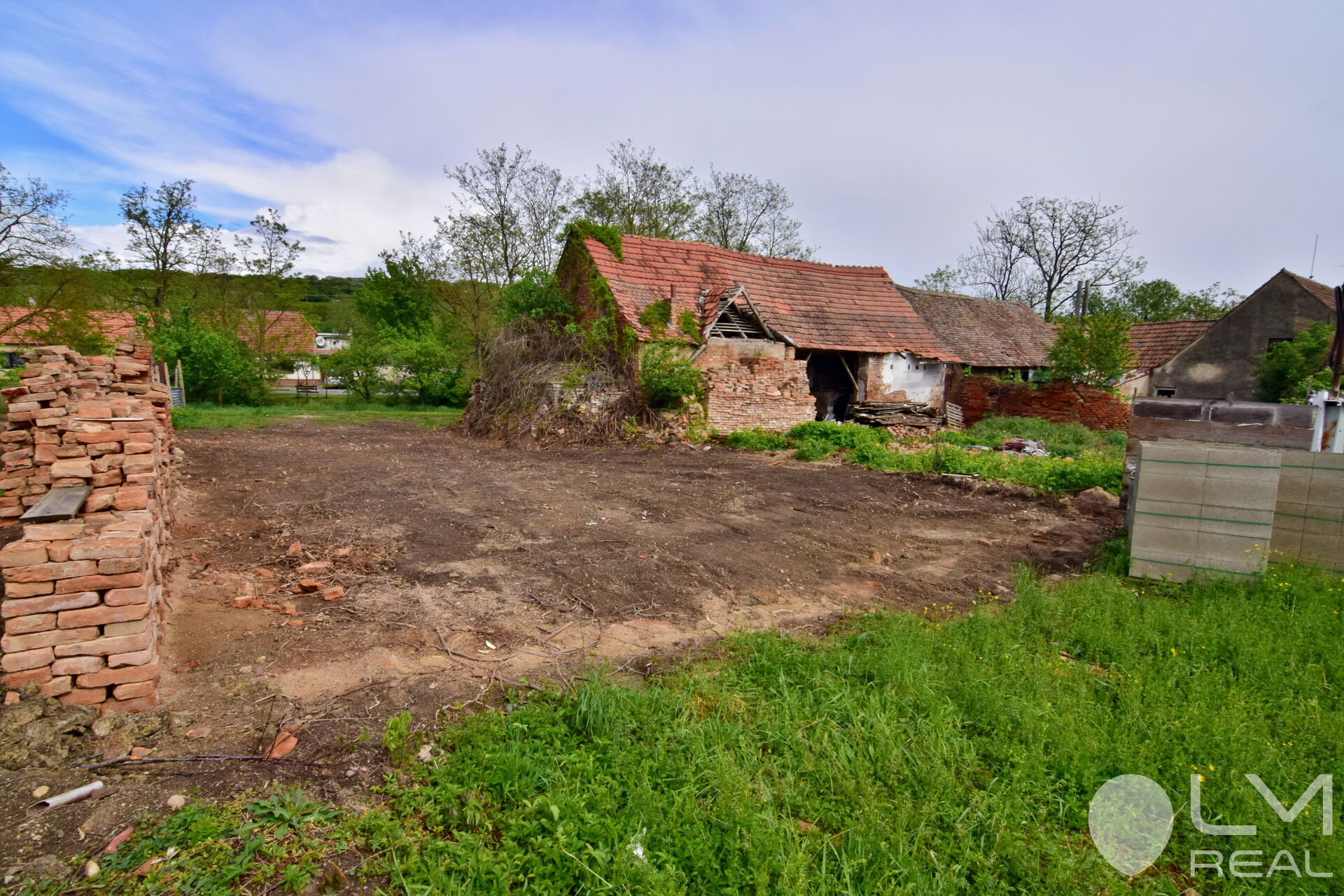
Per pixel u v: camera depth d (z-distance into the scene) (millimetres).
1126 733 3570
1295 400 18812
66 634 3287
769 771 3289
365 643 4438
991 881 2617
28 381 6398
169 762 3084
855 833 2807
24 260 19141
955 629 4957
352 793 2990
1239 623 4969
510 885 2525
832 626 5172
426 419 24422
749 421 17328
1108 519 9102
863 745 3459
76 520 3598
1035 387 20922
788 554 7055
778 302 19906
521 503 8930
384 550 6539
